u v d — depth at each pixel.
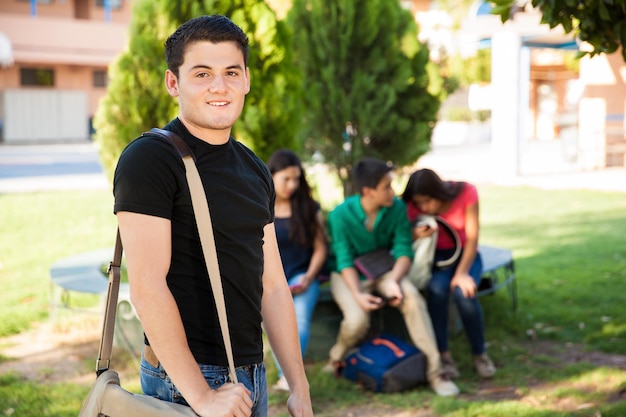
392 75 7.43
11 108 28.86
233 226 2.03
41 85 30.33
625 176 15.12
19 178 16.88
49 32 29.47
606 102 16.62
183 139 2.04
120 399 1.97
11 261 8.02
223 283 2.03
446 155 21.50
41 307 6.24
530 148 23.28
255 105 5.46
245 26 5.46
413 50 7.54
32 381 4.69
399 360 4.52
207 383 1.95
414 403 4.34
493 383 4.66
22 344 5.45
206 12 5.34
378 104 7.36
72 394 4.41
